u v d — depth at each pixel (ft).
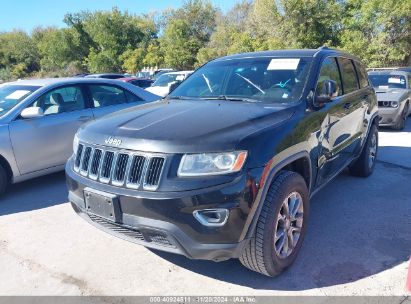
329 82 12.10
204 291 9.87
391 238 12.44
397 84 35.76
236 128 9.56
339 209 14.90
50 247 12.35
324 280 10.18
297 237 10.83
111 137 9.80
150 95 22.75
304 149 10.90
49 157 18.19
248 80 13.32
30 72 205.77
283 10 103.55
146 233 9.20
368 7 92.02
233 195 8.64
